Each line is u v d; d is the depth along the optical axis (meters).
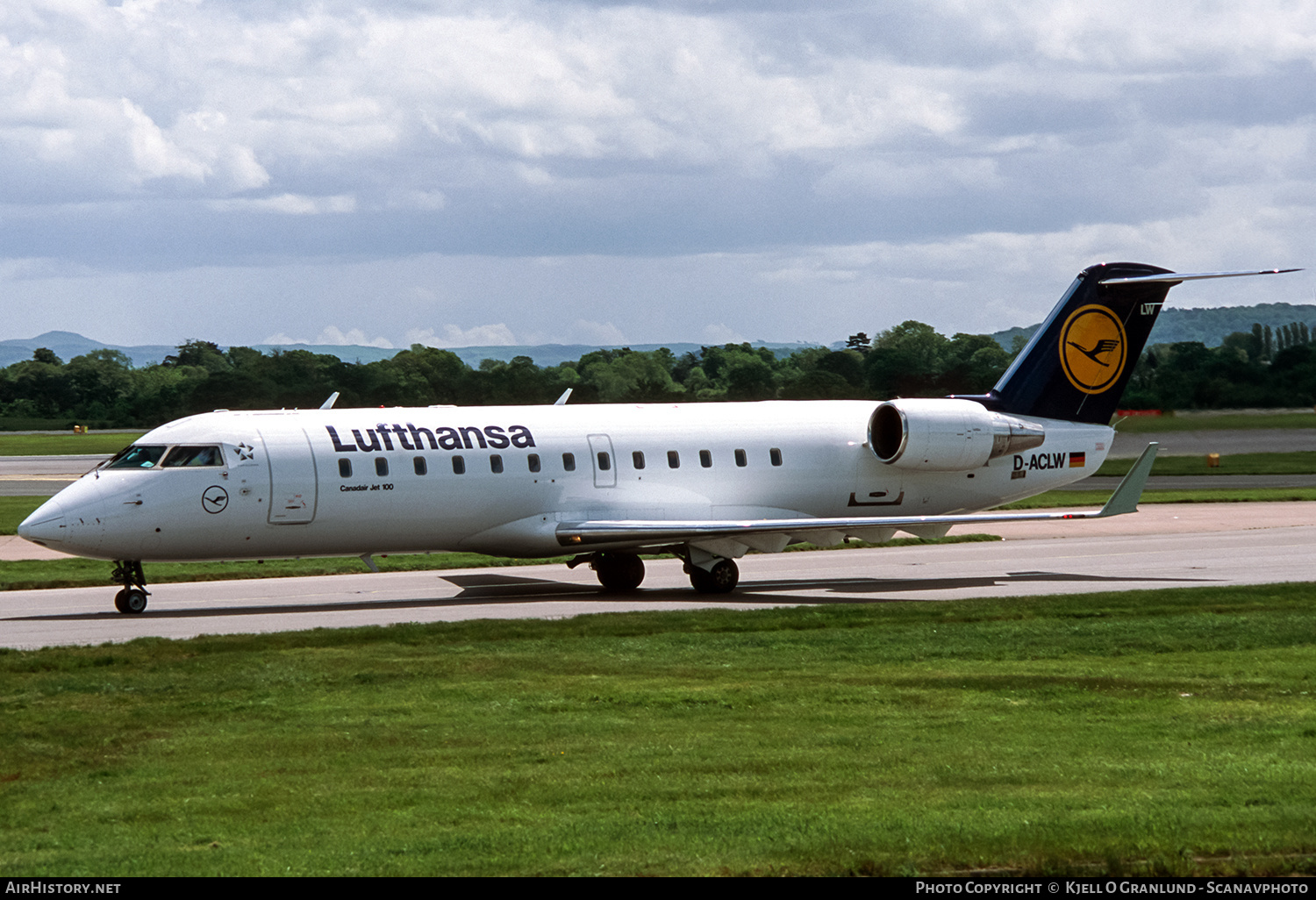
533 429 86.69
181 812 33.19
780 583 92.25
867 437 95.00
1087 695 47.78
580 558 91.00
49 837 31.30
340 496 80.06
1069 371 99.88
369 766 37.91
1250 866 27.84
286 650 60.44
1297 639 61.00
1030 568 98.12
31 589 92.19
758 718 44.12
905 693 48.50
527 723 43.69
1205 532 124.00
